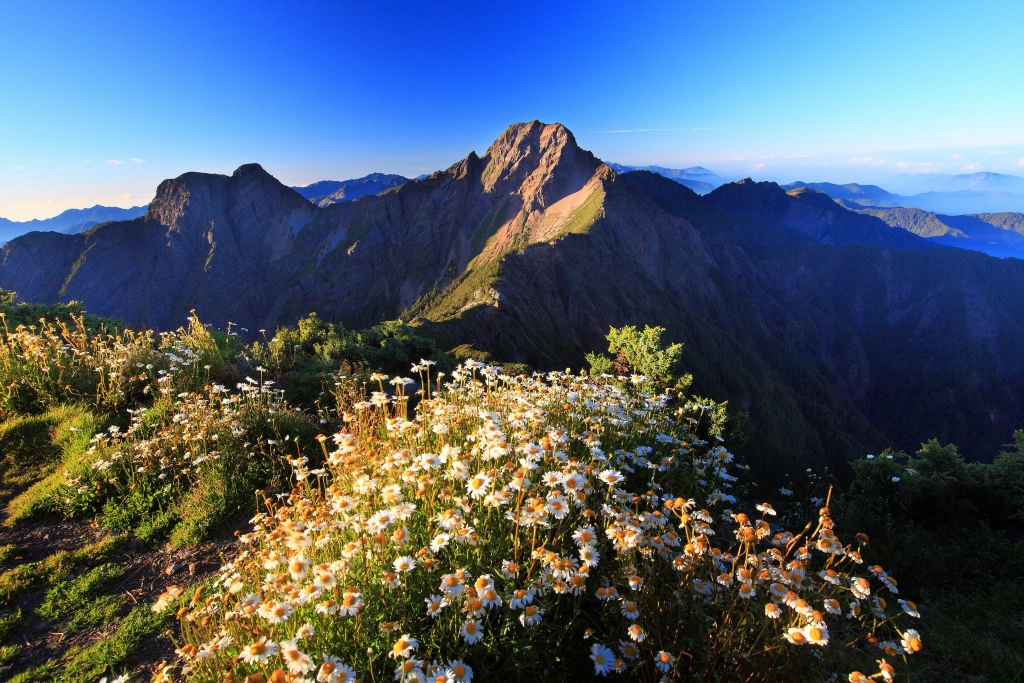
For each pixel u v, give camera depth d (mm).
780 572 2654
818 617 2393
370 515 3430
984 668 3688
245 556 3525
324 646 2682
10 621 3982
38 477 5969
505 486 3348
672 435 5492
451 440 4578
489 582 2570
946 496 6617
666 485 4707
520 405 4848
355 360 12492
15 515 5285
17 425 6637
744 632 2652
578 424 4914
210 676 2754
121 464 5742
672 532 3121
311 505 3996
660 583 3014
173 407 6895
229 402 7086
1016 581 5082
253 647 2373
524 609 2715
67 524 5289
